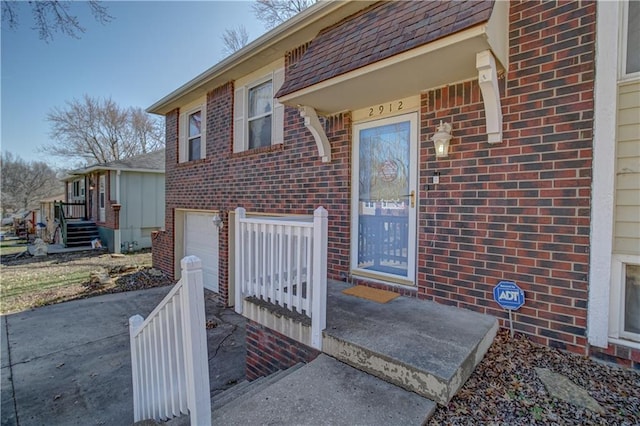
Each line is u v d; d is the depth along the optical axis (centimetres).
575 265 260
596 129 250
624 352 242
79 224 1488
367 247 418
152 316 239
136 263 1106
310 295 274
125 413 343
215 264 765
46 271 993
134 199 1390
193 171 779
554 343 269
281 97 388
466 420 187
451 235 330
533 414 191
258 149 573
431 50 257
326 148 439
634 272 245
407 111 376
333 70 332
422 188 353
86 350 482
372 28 335
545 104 272
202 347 187
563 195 265
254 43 516
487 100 283
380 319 289
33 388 385
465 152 320
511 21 289
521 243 286
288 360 337
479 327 271
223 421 187
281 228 298
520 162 286
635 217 241
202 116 768
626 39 245
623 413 192
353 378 228
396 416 187
